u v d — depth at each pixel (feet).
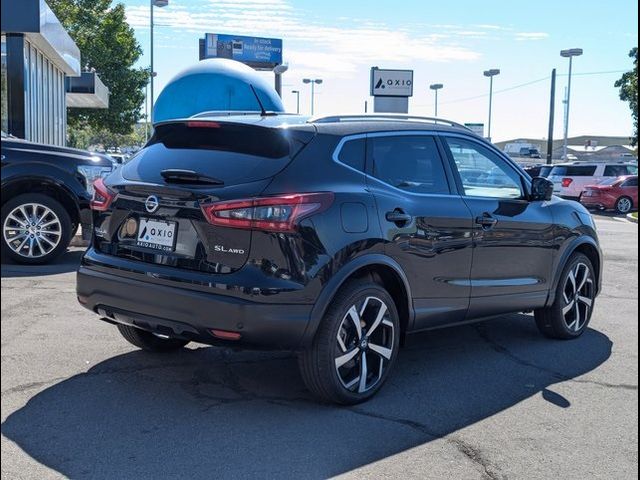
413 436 13.91
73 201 29.45
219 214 13.80
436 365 18.65
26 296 23.56
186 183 14.60
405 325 16.63
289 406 15.24
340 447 13.28
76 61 67.36
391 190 16.14
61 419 14.07
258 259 13.74
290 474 12.16
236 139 15.30
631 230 60.54
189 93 39.81
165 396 15.53
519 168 20.31
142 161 16.08
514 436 14.11
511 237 18.94
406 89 62.18
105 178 16.43
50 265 29.25
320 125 15.67
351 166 15.62
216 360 18.20
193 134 15.89
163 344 18.56
